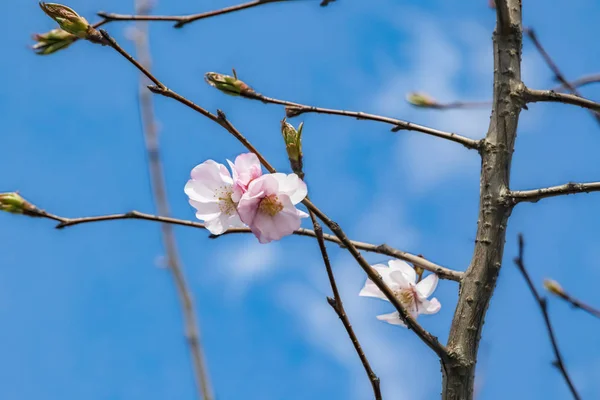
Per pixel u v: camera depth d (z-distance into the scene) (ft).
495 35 6.32
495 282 6.15
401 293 6.31
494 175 6.22
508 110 6.26
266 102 6.26
